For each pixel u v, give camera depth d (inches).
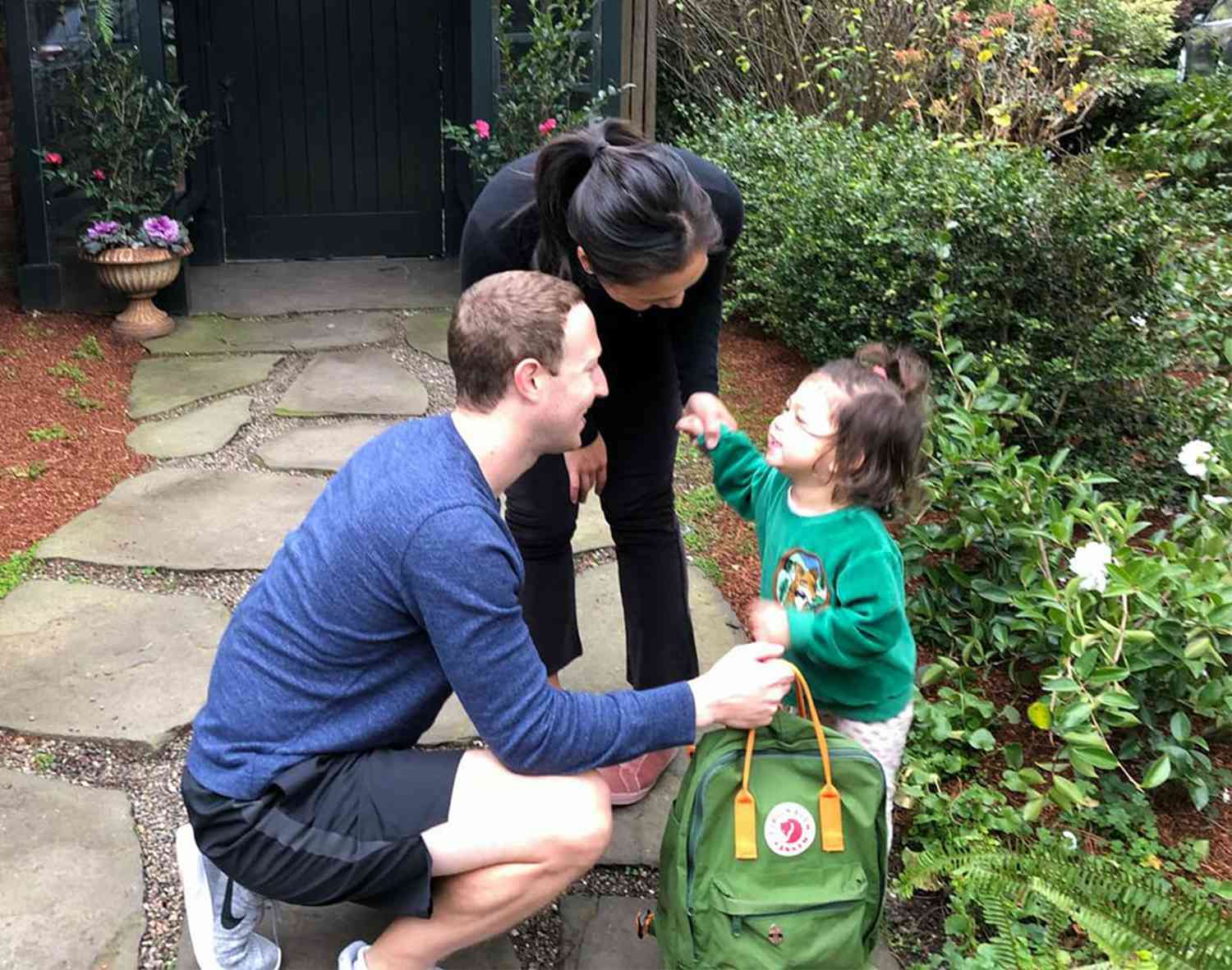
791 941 70.6
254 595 70.4
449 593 64.6
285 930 82.4
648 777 97.1
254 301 241.1
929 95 279.1
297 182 270.5
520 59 238.1
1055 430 153.7
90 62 216.1
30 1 212.5
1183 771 96.5
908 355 85.3
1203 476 119.0
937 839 91.7
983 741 98.6
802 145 214.1
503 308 67.0
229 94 262.1
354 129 268.8
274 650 67.9
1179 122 289.4
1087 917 76.6
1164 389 156.6
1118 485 148.4
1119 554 100.1
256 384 195.9
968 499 117.1
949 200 154.8
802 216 184.7
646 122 258.4
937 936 85.0
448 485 66.2
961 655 116.1
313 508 70.4
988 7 297.4
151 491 154.6
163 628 121.1
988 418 124.2
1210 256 168.1
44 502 150.2
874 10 280.2
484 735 68.1
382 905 69.5
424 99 268.2
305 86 264.8
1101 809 95.4
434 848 68.2
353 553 65.9
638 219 69.6
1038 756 104.1
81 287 226.1
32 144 217.2
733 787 71.7
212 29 257.4
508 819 68.8
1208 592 95.4
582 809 70.1
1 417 175.0
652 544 96.7
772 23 293.6
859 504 79.7
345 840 67.0
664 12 304.3
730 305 211.0
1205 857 91.1
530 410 68.5
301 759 67.9
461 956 81.6
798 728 74.0
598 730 68.2
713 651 118.8
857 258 166.2
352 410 184.9
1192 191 243.9
